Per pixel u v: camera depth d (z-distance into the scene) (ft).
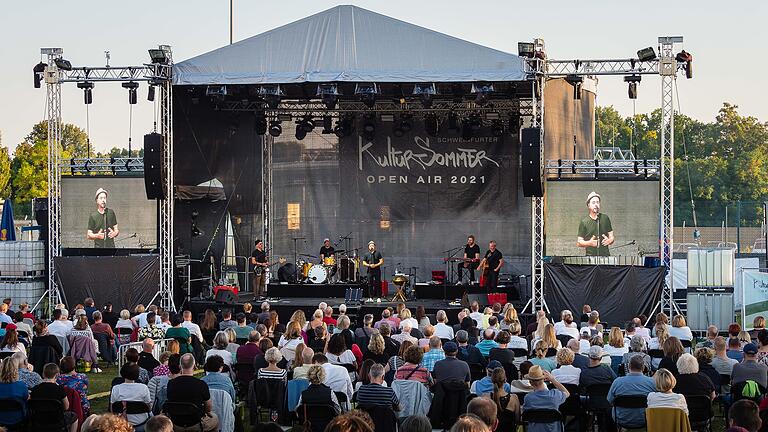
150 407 42.27
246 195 105.50
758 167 246.88
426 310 91.04
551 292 89.81
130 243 96.94
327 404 40.32
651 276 88.17
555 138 103.19
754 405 27.40
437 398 43.73
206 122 99.09
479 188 105.50
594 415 48.42
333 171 107.76
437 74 89.15
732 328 57.52
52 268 95.71
